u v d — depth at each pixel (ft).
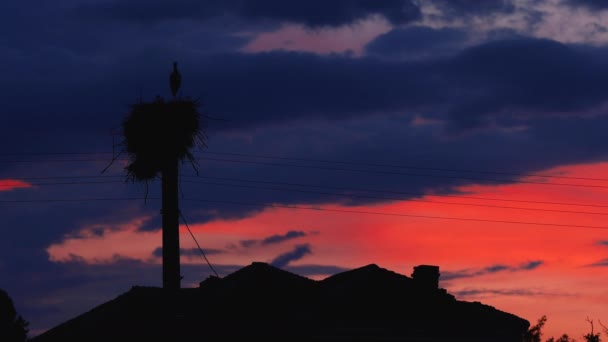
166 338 296.30
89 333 301.02
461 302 318.45
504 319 318.04
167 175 321.73
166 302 310.86
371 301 301.63
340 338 295.07
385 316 300.40
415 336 302.25
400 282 310.24
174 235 321.11
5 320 440.04
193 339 295.48
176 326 297.74
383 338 298.76
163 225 322.75
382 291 305.53
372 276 308.40
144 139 319.27
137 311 306.35
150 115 320.09
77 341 301.02
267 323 295.89
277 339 294.05
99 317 306.55
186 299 311.88
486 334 312.50
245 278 305.12
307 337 293.84
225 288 304.71
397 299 305.12
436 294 312.71
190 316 298.97
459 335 307.99
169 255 320.09
